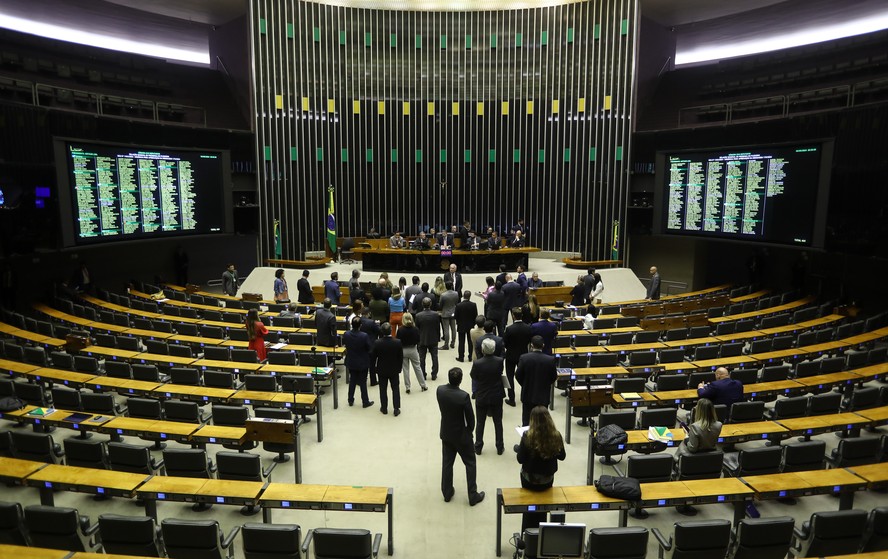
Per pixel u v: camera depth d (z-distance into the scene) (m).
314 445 8.41
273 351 10.36
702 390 7.93
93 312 13.99
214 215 19.39
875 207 14.15
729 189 17.33
